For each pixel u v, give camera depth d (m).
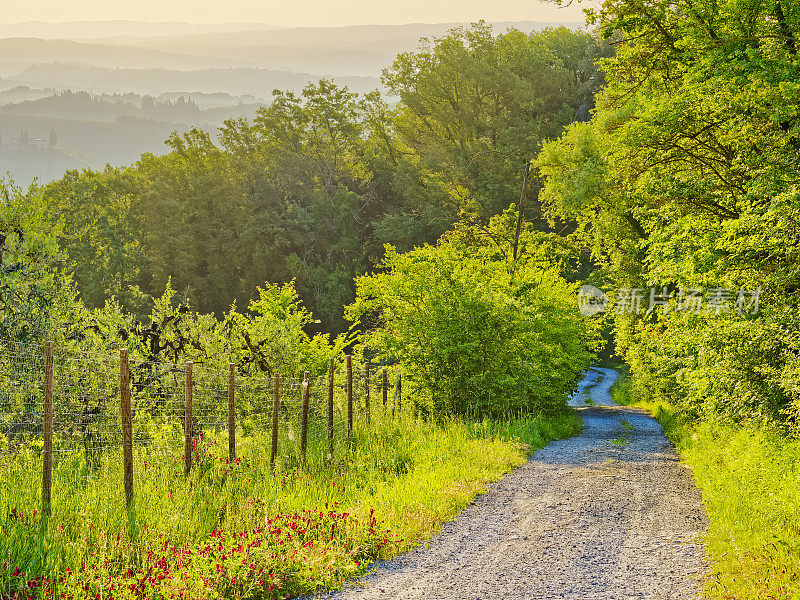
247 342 18.05
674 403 28.45
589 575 8.31
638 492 13.25
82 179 73.75
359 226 79.69
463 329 23.27
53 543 7.72
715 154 20.89
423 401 23.17
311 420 16.95
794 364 12.04
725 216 19.38
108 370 12.98
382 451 15.30
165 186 76.69
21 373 11.66
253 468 11.92
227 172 81.00
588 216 38.91
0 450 10.36
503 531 10.41
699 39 19.05
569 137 39.62
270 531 8.77
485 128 81.06
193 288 72.88
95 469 10.80
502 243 49.19
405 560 9.01
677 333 16.62
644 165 21.67
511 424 21.62
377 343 24.36
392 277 25.00
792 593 6.73
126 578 7.33
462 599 7.54
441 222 73.06
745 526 9.52
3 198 13.59
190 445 11.10
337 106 83.19
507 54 85.56
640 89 22.61
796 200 12.77
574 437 23.16
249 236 73.00
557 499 12.61
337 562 8.38
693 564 8.65
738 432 16.14
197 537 8.79
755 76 16.20
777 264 13.51
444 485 12.96
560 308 31.22
